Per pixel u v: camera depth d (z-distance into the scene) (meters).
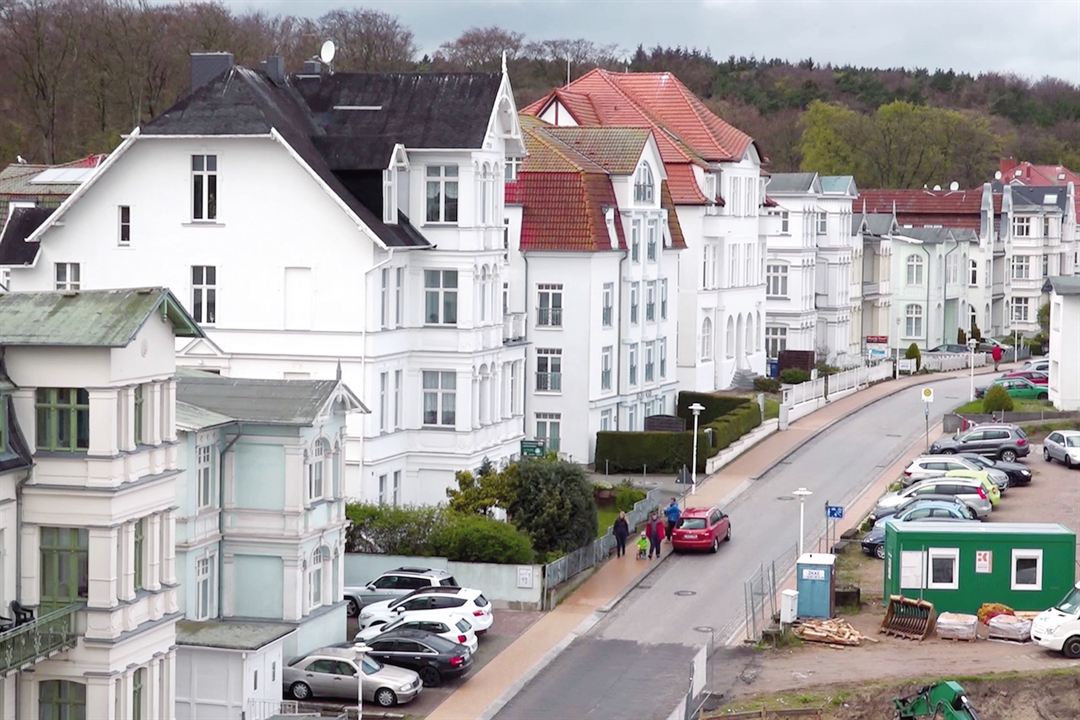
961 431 117.94
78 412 54.19
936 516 86.44
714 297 131.25
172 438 57.50
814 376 139.62
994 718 65.75
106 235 88.69
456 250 88.62
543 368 106.25
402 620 68.94
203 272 87.44
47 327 54.50
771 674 67.94
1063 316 127.38
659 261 116.62
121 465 54.34
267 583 67.19
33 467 54.09
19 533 54.19
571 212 105.12
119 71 159.00
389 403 87.94
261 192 86.19
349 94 91.81
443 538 78.50
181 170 87.31
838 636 72.31
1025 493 99.56
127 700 55.22
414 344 89.44
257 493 67.12
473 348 89.25
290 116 89.06
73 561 54.41
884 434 121.56
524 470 83.06
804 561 75.62
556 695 65.44
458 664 66.62
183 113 86.88
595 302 105.88
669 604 78.44
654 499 96.31
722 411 121.81
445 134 88.31
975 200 197.75
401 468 89.50
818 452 114.25
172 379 57.50
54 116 157.12
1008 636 72.81
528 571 77.25
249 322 86.81
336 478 70.25
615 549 87.62
